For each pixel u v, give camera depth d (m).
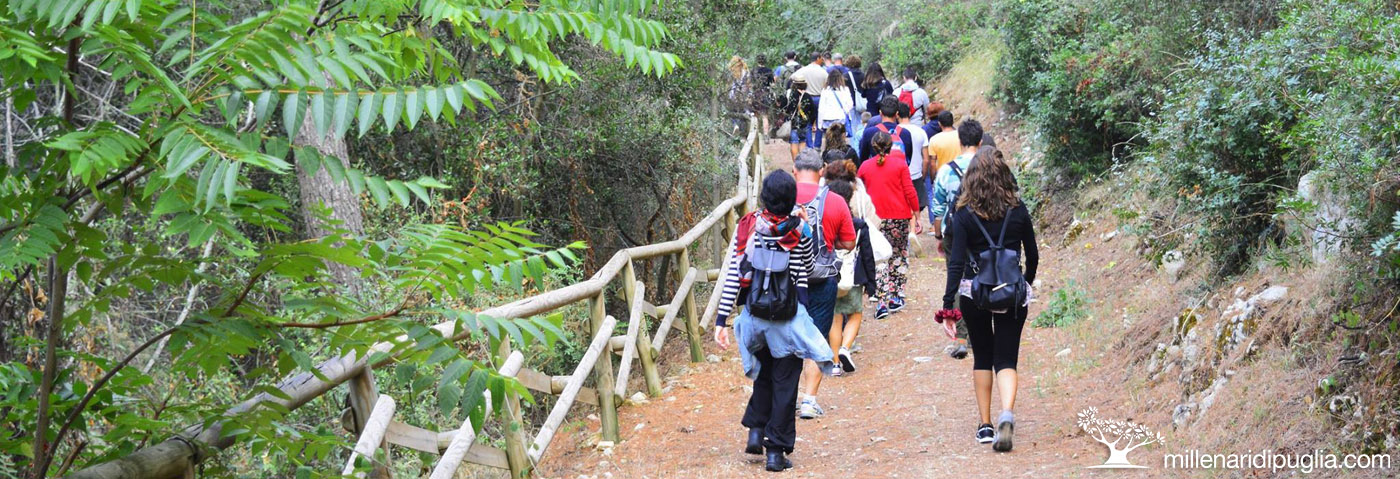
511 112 11.62
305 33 2.61
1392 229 4.86
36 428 3.16
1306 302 5.48
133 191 2.77
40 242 2.54
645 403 7.58
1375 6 5.72
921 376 7.57
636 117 12.16
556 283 9.04
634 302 7.47
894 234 9.50
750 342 5.71
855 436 6.36
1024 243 5.70
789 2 23.98
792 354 5.70
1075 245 10.47
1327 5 6.09
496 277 2.95
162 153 2.31
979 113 17.48
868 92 15.79
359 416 4.41
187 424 3.46
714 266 11.72
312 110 2.41
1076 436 5.87
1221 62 7.08
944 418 6.53
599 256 13.52
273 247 2.72
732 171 14.12
